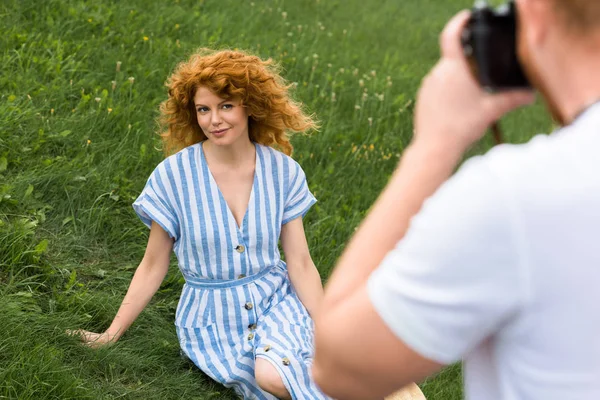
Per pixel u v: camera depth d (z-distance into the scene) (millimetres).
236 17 7109
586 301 903
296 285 3305
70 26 5707
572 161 910
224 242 3158
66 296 3459
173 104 3219
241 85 3049
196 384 3207
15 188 3953
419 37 8633
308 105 5766
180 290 3773
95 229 3967
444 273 927
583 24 927
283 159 3266
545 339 928
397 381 1003
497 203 905
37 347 2969
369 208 4879
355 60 7098
